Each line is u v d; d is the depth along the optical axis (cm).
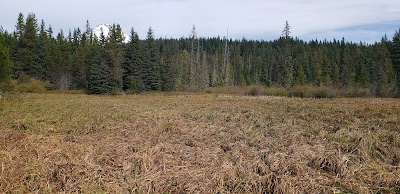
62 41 6494
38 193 570
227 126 1246
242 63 9144
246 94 4647
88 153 770
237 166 681
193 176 642
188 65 7219
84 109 1884
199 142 948
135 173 665
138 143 909
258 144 921
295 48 9450
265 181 616
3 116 1499
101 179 620
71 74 5919
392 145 909
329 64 7388
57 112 1692
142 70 5597
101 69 4741
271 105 2306
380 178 645
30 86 4522
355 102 2733
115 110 1838
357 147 855
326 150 818
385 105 2298
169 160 739
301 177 636
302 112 1725
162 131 1130
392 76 5853
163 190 601
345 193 589
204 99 3225
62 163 683
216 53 9594
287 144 922
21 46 5519
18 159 719
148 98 3506
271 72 8200
